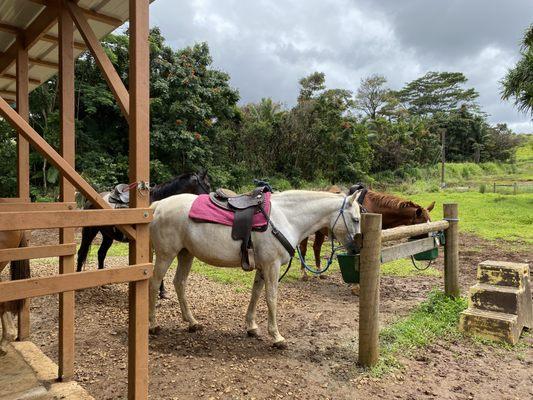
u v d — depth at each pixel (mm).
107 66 2299
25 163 3418
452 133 42188
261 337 3889
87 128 14797
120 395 2746
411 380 3039
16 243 3010
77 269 5254
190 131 15680
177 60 15211
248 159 19703
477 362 3352
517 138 46625
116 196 4957
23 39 3203
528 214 13086
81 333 3809
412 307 4777
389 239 3449
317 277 6379
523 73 14492
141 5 2006
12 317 3182
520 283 3920
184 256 4023
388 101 37781
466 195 19625
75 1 2420
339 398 2773
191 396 2768
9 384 2584
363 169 23297
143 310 2078
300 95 23844
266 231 3561
